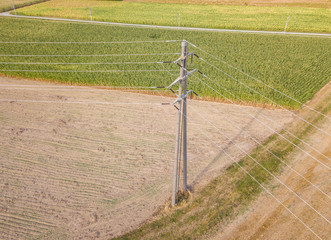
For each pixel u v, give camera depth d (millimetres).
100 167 17906
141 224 14289
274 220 14328
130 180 16969
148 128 21797
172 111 24172
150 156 18906
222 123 22359
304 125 21984
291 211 14820
